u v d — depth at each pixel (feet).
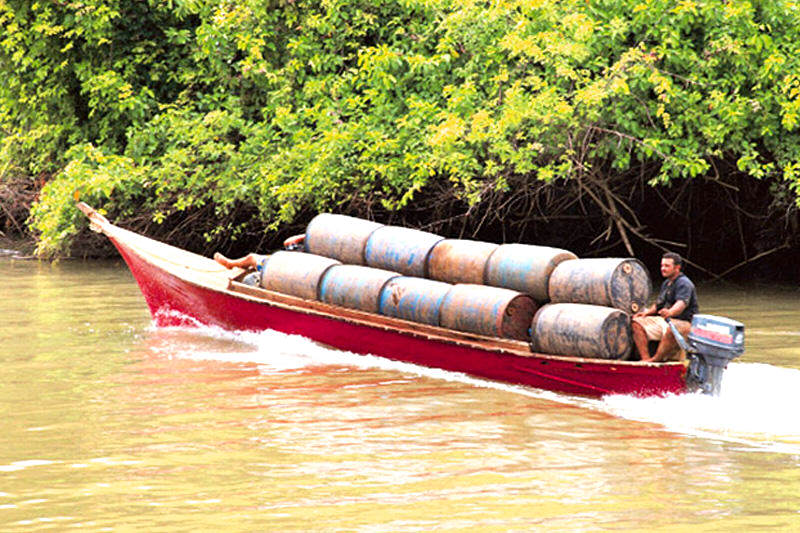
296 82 261.03
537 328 131.44
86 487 91.40
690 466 97.35
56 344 161.89
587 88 209.46
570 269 133.18
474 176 233.35
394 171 230.89
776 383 130.93
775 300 207.31
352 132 235.40
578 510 84.94
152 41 286.66
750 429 110.93
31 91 298.76
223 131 257.75
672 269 133.69
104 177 258.37
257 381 135.44
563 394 129.08
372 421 114.62
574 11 218.79
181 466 97.40
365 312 151.02
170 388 131.13
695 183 253.85
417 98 236.02
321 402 123.54
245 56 271.49
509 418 116.06
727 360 119.85
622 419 115.55
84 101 298.15
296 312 156.87
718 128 208.85
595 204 267.39
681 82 219.82
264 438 107.24
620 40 223.10
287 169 245.45
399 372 141.90
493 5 221.46
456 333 139.54
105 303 205.57
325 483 92.07
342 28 255.29
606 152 216.95
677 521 82.43
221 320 168.96
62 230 272.72
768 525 81.51
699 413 117.80
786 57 215.10
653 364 120.98
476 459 99.50
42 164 304.30
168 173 261.24
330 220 164.86
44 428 111.45
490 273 141.90
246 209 276.21
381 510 84.94
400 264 152.46
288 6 258.16
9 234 354.74
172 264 176.45
